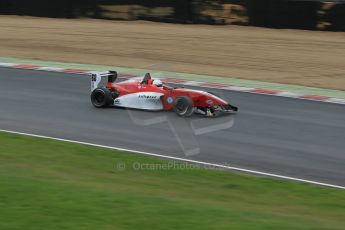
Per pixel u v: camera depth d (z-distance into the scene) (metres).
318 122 48.66
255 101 56.16
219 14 112.31
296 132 45.41
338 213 28.62
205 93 48.84
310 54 87.75
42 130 44.88
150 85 50.44
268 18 109.19
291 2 106.88
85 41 96.81
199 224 21.75
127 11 117.19
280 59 84.00
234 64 80.31
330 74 74.56
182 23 114.25
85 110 51.06
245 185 33.06
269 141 42.78
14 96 56.50
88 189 26.86
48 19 118.25
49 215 21.94
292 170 36.62
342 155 39.91
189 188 31.94
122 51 89.00
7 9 122.19
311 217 27.12
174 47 92.25
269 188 32.72
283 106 54.28
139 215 22.61
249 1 110.75
